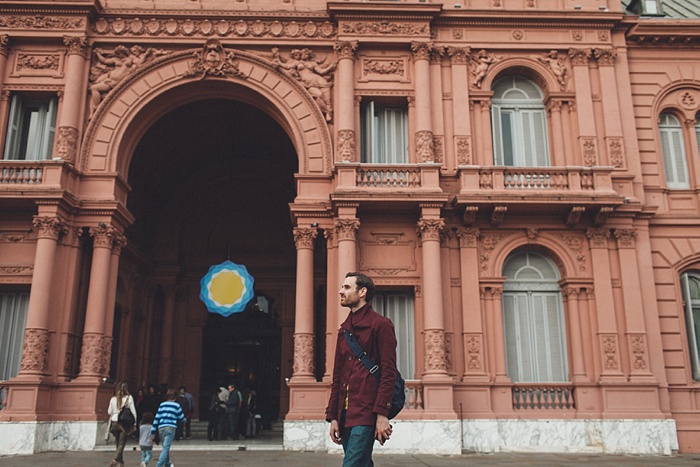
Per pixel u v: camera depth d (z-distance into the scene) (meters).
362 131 20.47
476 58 20.73
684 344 19.20
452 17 20.58
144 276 24.94
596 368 18.36
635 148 20.33
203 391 25.48
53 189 18.11
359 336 5.27
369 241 18.94
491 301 18.83
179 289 26.17
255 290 26.56
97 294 18.53
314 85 20.25
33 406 16.86
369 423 4.93
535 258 19.69
